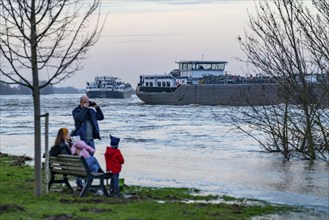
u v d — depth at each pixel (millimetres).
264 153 32625
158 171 24641
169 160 29484
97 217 13102
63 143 17312
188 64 119812
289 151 29797
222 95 113500
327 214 14703
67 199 15508
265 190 19172
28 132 55250
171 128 58875
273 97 44969
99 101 170375
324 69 27656
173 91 120938
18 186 17922
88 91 183125
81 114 18312
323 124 33969
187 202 16078
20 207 13922
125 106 126875
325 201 16828
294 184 20672
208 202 16312
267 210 15109
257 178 22375
